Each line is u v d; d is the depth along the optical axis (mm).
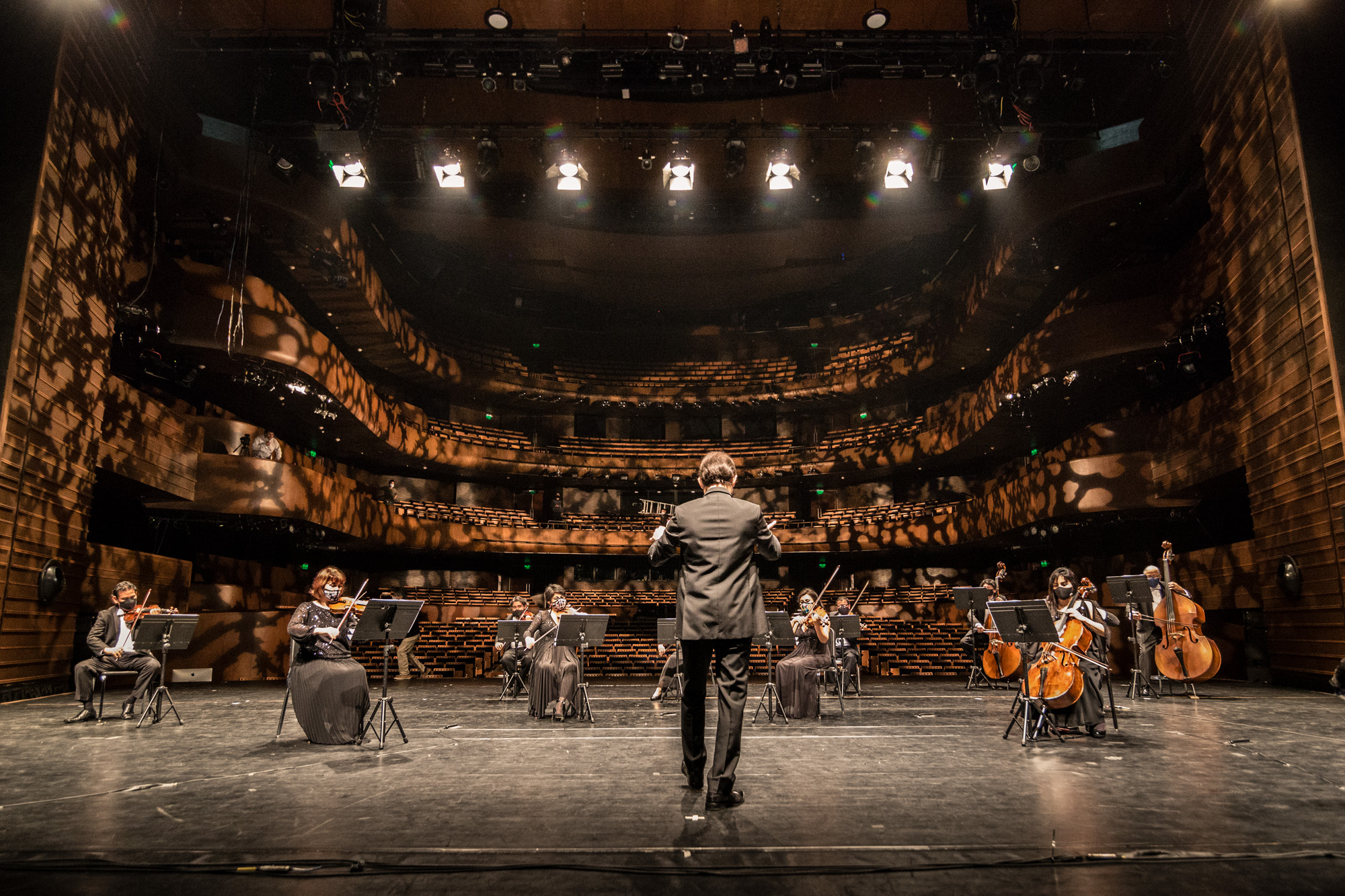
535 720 7723
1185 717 7406
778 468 24375
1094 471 15328
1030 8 12984
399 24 14219
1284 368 10609
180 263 14633
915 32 11570
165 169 13461
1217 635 13148
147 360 13891
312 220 15703
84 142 10828
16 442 9602
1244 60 11133
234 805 3842
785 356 26703
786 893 2543
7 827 3416
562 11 14023
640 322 26938
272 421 19172
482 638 18953
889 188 14562
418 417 23406
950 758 5203
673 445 26500
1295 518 10484
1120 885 2602
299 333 15641
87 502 11250
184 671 14203
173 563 13953
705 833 3271
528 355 26703
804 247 22438
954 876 2701
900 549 22609
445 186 14711
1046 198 15367
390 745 5988
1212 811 3623
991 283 17812
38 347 9969
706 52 12188
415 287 23219
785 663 7766
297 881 2662
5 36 10125
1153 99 14891
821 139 17453
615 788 4242
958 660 16375
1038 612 5668
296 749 5758
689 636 3682
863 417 26031
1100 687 6441
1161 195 14461
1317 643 10086
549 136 14953
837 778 4512
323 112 12172
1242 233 11531
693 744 3990
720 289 25297
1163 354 14617
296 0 12789
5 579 9461
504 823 3463
